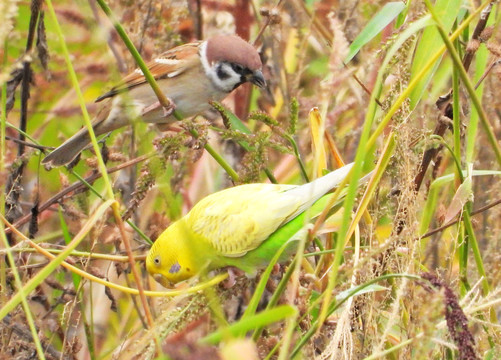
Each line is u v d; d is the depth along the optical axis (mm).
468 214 6848
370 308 5789
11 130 9961
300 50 9547
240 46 9102
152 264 6695
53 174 9859
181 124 6555
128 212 6074
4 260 6891
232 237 6156
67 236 7422
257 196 6258
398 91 6141
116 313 8773
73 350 6867
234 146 9648
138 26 9562
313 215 5918
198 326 6660
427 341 4383
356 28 9211
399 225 6551
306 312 5074
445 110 7629
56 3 8172
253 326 4043
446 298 4594
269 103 10188
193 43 9336
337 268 4520
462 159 8688
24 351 6680
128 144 9227
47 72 8250
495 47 6613
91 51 8617
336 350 5270
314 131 7188
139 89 9078
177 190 8992
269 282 6539
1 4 4441
